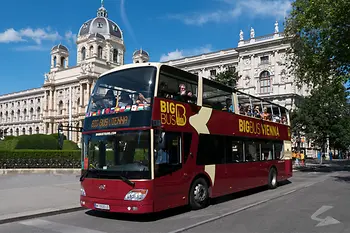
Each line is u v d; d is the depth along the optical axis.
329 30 18.86
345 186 16.73
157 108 9.10
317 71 23.56
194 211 10.42
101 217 9.80
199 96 11.16
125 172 8.71
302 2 22.72
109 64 92.94
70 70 94.31
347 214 9.57
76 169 23.75
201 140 10.92
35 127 113.12
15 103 121.75
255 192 15.00
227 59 62.84
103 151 9.32
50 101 97.62
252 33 58.06
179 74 10.32
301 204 11.37
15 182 17.81
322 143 39.50
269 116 16.81
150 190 8.54
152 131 8.80
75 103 91.75
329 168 33.56
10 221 9.27
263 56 56.97
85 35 95.50
